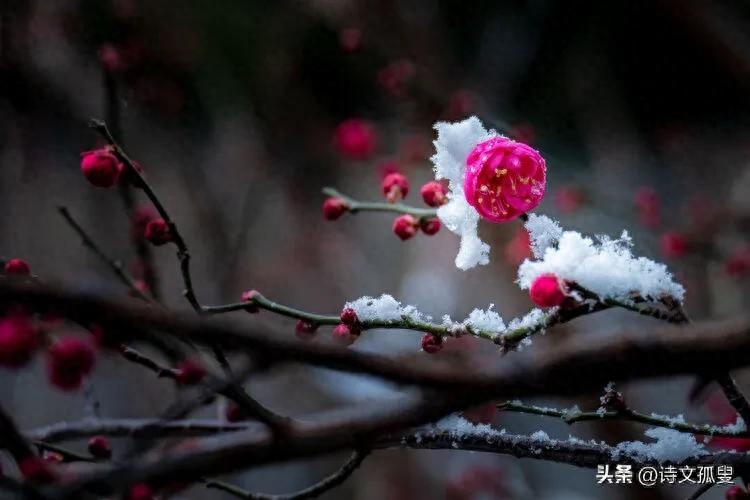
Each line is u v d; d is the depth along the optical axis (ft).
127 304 3.37
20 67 15.61
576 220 15.62
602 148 19.12
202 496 16.60
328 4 17.02
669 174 19.67
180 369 5.73
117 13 16.69
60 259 16.93
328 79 19.25
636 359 3.37
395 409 3.73
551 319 5.10
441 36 18.07
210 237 17.89
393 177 7.45
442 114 13.04
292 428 3.84
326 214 7.35
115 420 6.93
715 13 18.16
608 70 20.08
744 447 6.59
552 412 5.65
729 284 14.78
